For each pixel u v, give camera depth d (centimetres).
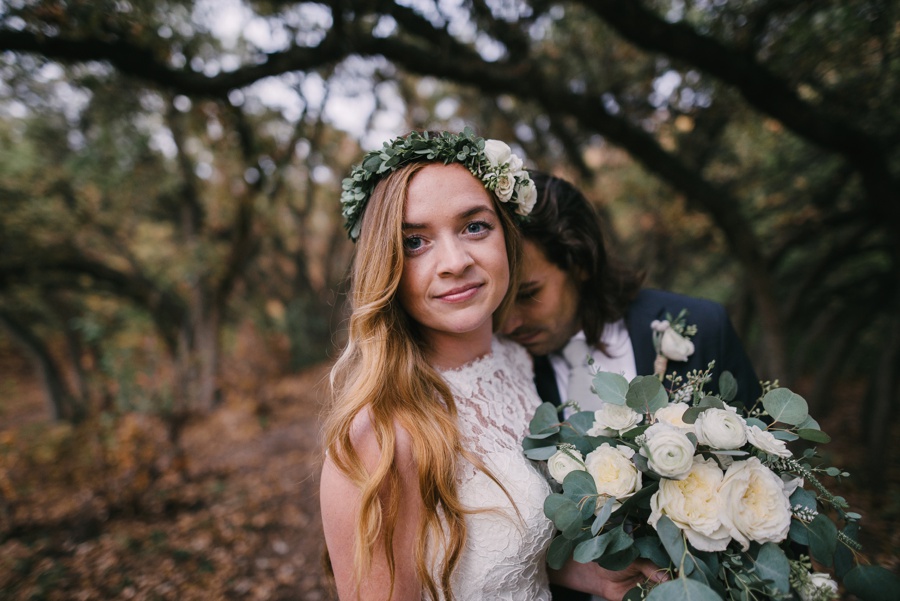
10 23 329
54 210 831
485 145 127
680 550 101
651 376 117
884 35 323
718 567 104
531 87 438
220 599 362
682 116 530
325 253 1582
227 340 1288
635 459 110
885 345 449
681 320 167
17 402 1245
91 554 416
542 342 170
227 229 989
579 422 130
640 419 117
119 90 570
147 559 410
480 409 133
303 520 483
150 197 976
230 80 409
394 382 122
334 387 129
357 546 108
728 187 653
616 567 111
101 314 918
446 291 118
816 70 374
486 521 121
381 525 111
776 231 664
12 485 508
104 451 505
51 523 464
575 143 734
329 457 118
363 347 122
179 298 1053
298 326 1389
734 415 109
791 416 114
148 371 617
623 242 926
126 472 497
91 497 490
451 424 122
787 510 103
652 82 479
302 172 976
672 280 845
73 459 565
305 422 848
